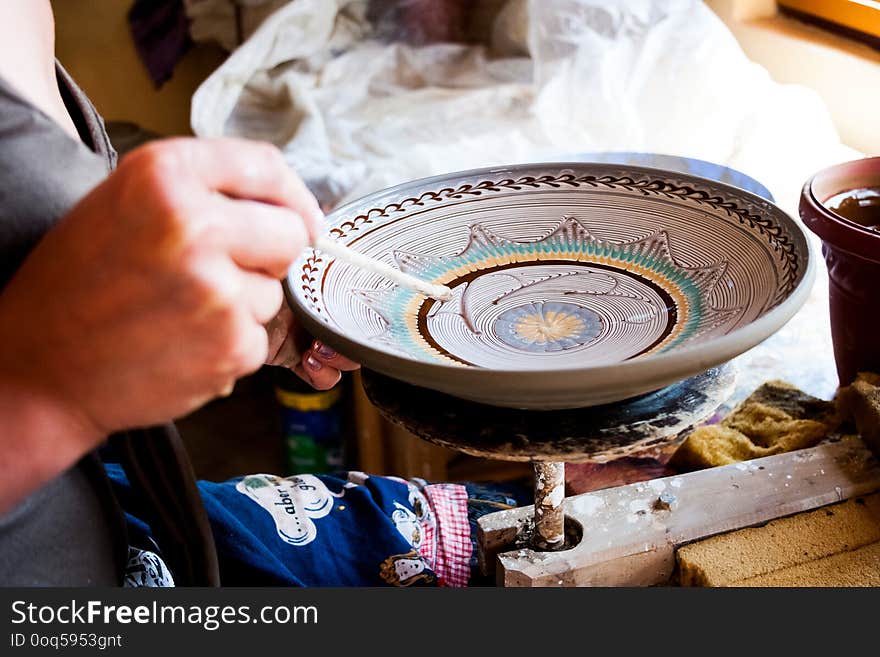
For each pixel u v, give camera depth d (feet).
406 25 6.15
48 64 2.06
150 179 1.35
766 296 1.97
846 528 2.31
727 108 4.73
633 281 2.30
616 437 1.85
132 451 1.92
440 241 2.46
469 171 2.53
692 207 2.33
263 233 1.44
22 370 1.44
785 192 4.18
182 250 1.34
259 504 2.70
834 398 3.01
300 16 5.69
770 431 2.77
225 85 5.62
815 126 4.54
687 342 1.98
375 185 4.69
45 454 1.48
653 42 5.04
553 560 2.22
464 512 2.85
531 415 1.94
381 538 2.65
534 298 2.31
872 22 4.55
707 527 2.29
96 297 1.37
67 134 1.69
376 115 5.51
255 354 1.47
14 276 1.44
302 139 5.22
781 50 5.02
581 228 2.47
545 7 5.43
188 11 6.43
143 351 1.40
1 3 1.95
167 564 2.27
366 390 2.11
